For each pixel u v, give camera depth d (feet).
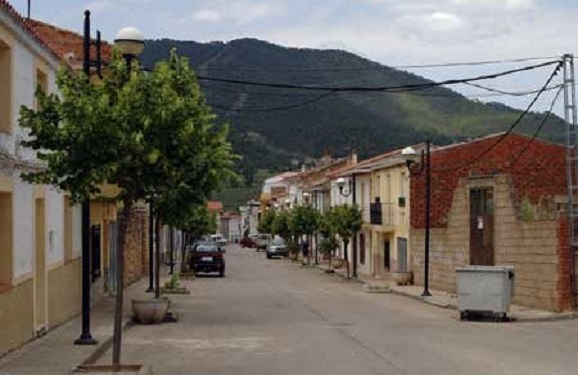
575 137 91.04
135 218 147.02
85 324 60.75
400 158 159.43
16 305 57.31
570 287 88.02
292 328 77.15
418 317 89.76
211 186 68.85
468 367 51.11
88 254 61.36
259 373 49.11
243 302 111.04
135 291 125.39
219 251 185.47
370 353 58.18
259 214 473.26
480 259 112.37
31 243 62.59
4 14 51.98
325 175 272.10
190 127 44.32
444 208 154.20
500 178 103.65
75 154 44.32
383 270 177.58
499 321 83.82
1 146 53.36
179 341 66.08
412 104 435.53
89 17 60.08
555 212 98.68
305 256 268.00
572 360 54.44
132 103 43.93
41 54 65.21
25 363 50.65
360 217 180.34
